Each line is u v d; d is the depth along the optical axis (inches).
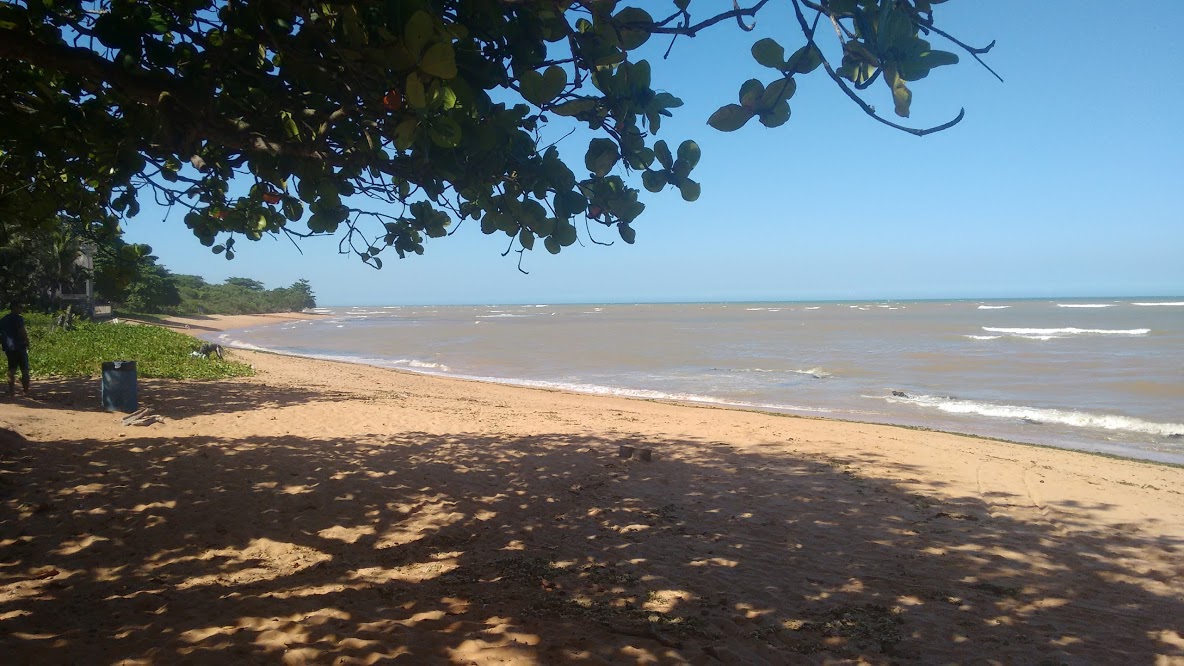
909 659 153.1
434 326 2719.0
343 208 115.1
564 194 92.4
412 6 74.4
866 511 282.5
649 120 87.5
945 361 1129.4
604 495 295.0
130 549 202.4
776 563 216.5
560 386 888.3
